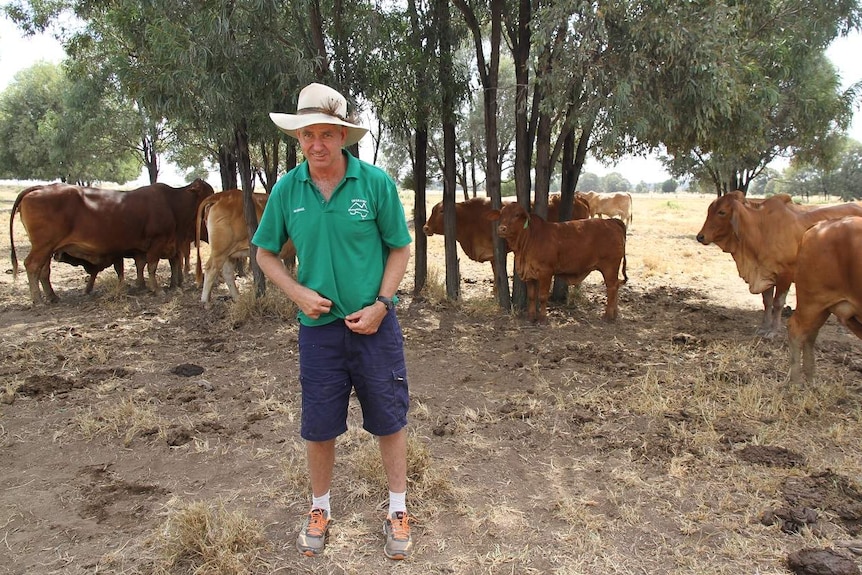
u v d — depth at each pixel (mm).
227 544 2977
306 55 6953
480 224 8852
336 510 3391
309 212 2723
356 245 2762
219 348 6453
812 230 4734
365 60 7312
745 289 10180
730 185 19516
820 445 4078
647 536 3152
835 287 4613
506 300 8406
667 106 6355
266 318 7613
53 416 4695
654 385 5113
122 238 8852
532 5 7496
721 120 7582
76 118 18016
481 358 6203
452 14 8875
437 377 5637
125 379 5527
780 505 3367
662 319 7914
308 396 2879
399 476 3033
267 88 6934
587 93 6297
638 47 6207
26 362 5941
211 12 6207
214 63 6508
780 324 7203
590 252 7414
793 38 8062
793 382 5035
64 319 7801
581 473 3812
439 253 14727
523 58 7809
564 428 4449
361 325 2721
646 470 3822
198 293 9438
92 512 3398
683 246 16812
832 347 6371
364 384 2867
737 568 2887
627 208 23359
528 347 6527
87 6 11477
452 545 3100
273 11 6379
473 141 15359
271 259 2879
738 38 7012
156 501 3518
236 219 8148
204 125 7156
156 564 2918
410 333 7180
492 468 3885
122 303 8594
